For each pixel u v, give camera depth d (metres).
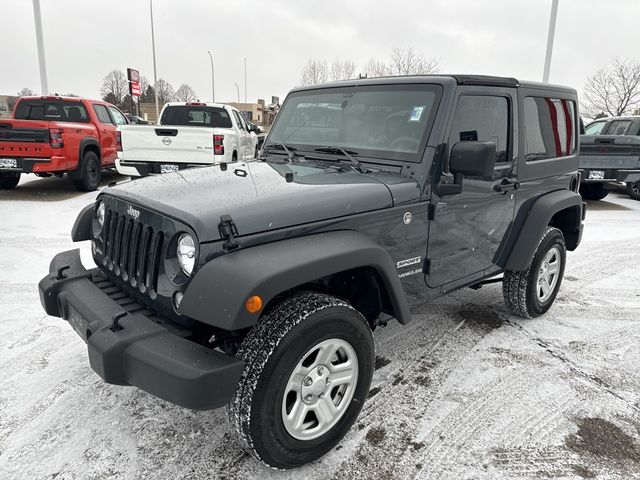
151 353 2.03
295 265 2.07
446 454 2.51
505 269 3.83
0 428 2.64
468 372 3.35
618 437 2.68
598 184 10.66
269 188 2.53
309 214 2.35
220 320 1.92
